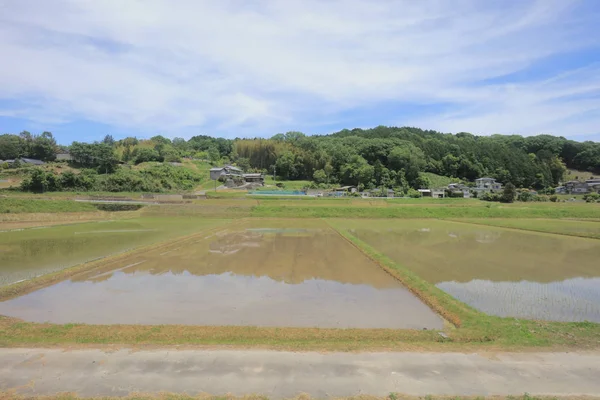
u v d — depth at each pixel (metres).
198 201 54.84
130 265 19.33
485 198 69.06
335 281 16.48
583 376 7.58
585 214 47.97
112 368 7.75
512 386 7.17
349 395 6.84
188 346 8.86
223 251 23.36
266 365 7.89
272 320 11.62
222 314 12.16
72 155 83.75
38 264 19.05
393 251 24.05
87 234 29.91
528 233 33.19
